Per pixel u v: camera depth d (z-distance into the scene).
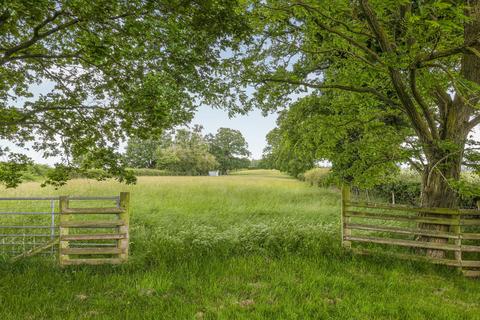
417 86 7.25
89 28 5.42
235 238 6.88
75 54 5.98
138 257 5.94
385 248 7.05
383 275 5.58
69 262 5.63
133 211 11.71
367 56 6.71
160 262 5.80
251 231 7.20
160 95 5.75
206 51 6.84
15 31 5.87
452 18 4.42
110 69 6.39
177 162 69.56
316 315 3.94
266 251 6.50
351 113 9.10
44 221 9.75
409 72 5.51
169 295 4.53
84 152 7.38
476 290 5.12
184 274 5.30
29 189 17.97
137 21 5.37
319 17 5.51
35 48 6.71
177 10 5.67
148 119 6.54
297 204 15.01
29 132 7.27
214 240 6.73
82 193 17.67
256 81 7.31
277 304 4.21
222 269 5.54
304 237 7.08
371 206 6.68
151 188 20.34
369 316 3.99
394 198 16.03
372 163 7.86
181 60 6.29
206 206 13.49
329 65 8.70
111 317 3.83
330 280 5.09
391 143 7.46
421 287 5.04
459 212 6.00
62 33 6.48
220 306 4.17
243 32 6.59
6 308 3.97
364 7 5.25
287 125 15.16
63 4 4.75
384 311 4.11
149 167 74.00
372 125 8.45
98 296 4.41
